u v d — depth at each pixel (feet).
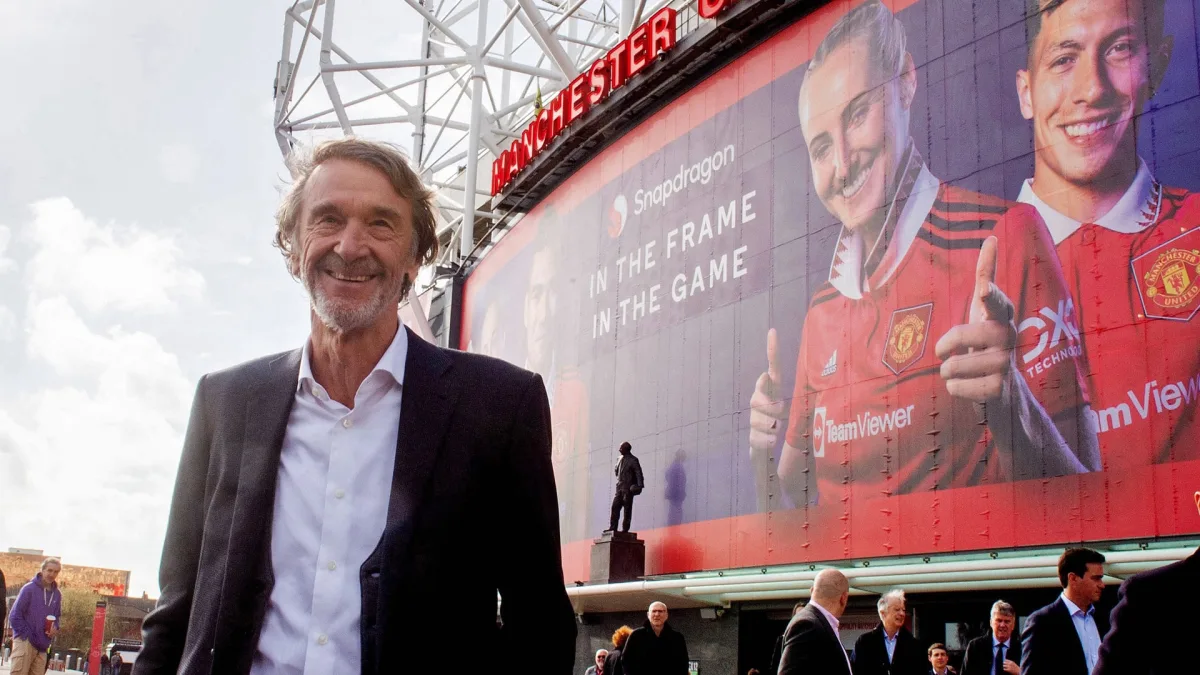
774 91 76.02
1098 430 50.19
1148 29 51.44
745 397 73.05
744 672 72.64
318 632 8.32
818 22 72.69
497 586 9.05
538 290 105.70
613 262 92.43
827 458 65.00
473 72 134.72
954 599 59.36
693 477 76.54
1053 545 51.13
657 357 83.35
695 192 82.74
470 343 122.83
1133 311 49.83
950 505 56.54
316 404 8.95
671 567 76.95
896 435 60.49
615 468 86.38
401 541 8.30
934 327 59.36
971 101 59.72
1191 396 46.96
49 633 44.14
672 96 88.02
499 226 122.72
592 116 95.30
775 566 67.51
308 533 8.61
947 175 60.39
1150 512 47.62
